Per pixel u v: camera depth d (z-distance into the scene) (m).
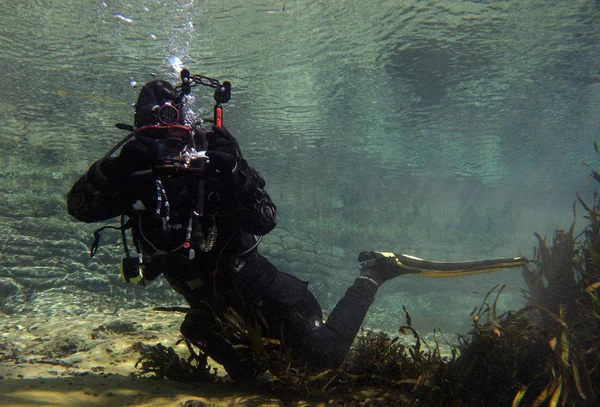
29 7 8.87
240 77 12.61
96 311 9.62
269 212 2.26
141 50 10.59
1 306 9.57
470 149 22.19
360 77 13.20
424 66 12.68
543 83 14.20
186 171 1.97
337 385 2.52
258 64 11.89
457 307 15.41
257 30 10.20
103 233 12.79
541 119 17.86
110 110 13.85
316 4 9.41
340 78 13.16
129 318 5.23
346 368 2.64
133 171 2.00
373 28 10.52
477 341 2.39
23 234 12.01
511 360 2.31
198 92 12.83
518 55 12.23
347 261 18.09
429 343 4.91
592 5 9.97
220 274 2.29
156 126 2.05
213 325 2.49
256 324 2.38
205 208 2.10
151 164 2.00
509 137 20.20
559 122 18.30
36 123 14.99
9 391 1.98
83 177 2.13
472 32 10.95
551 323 2.44
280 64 11.99
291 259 16.94
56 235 12.26
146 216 2.08
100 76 11.70
